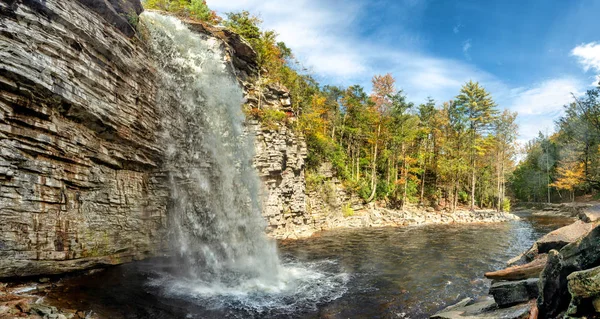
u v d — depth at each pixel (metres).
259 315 9.77
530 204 64.00
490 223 38.06
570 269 5.69
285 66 37.09
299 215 29.09
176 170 16.11
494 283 8.99
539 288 6.20
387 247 21.41
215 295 11.38
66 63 9.77
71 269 9.79
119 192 12.40
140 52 14.45
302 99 37.28
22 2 8.64
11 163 8.21
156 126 15.03
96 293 9.89
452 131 51.97
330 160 38.91
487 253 19.33
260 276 14.05
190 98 18.33
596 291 4.66
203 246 16.92
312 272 14.89
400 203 46.78
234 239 19.41
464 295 11.59
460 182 56.78
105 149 11.74
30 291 8.50
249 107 24.88
